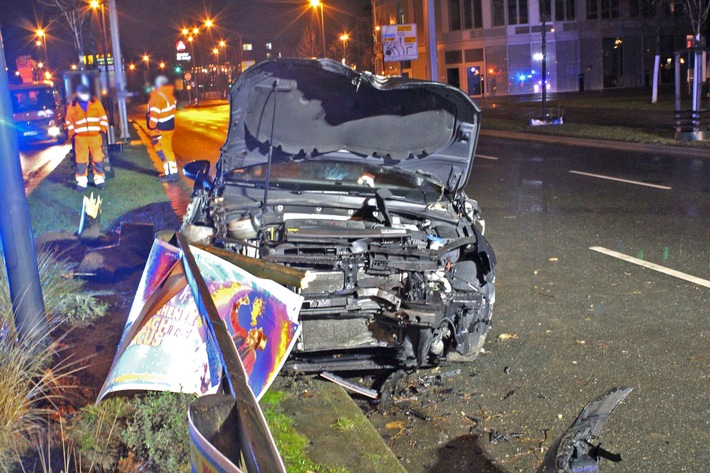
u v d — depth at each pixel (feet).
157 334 12.85
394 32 96.53
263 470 5.04
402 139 21.58
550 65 193.16
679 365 17.61
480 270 18.11
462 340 17.10
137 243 25.21
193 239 18.37
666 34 202.28
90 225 29.55
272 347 12.85
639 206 38.01
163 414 12.68
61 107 103.86
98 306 20.66
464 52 194.59
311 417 14.56
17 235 15.55
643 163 54.13
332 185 20.77
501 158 63.82
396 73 190.49
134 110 194.29
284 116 21.27
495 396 16.42
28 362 14.76
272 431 13.64
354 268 16.29
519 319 21.57
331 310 15.83
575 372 17.54
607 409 11.07
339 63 19.22
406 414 15.69
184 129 109.29
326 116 21.27
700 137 63.52
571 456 10.36
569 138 75.36
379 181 21.49
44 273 21.91
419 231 18.48
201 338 12.78
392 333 16.25
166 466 11.69
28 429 12.74
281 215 19.22
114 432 12.89
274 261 16.28
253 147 22.24
